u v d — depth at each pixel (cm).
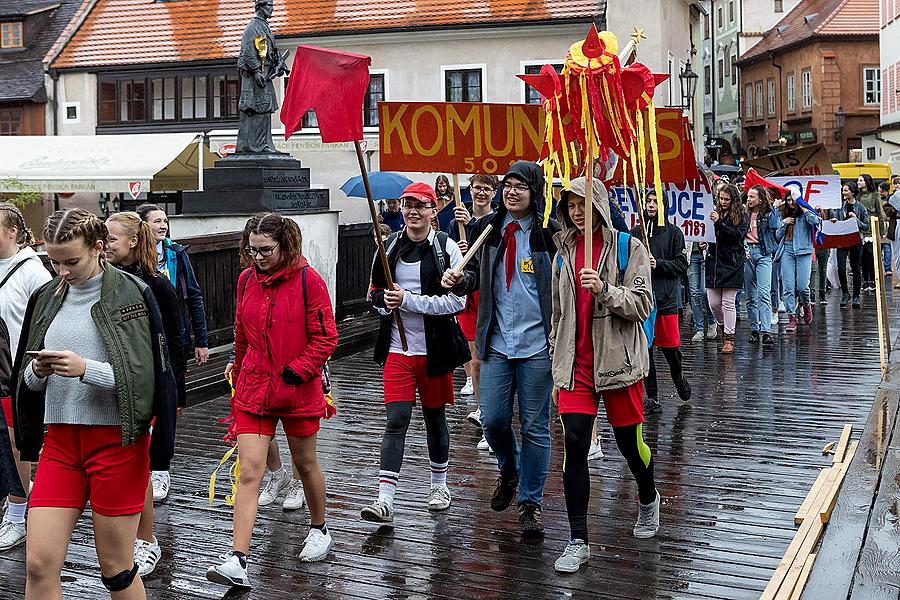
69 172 2105
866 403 970
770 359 1237
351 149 2552
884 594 412
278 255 539
